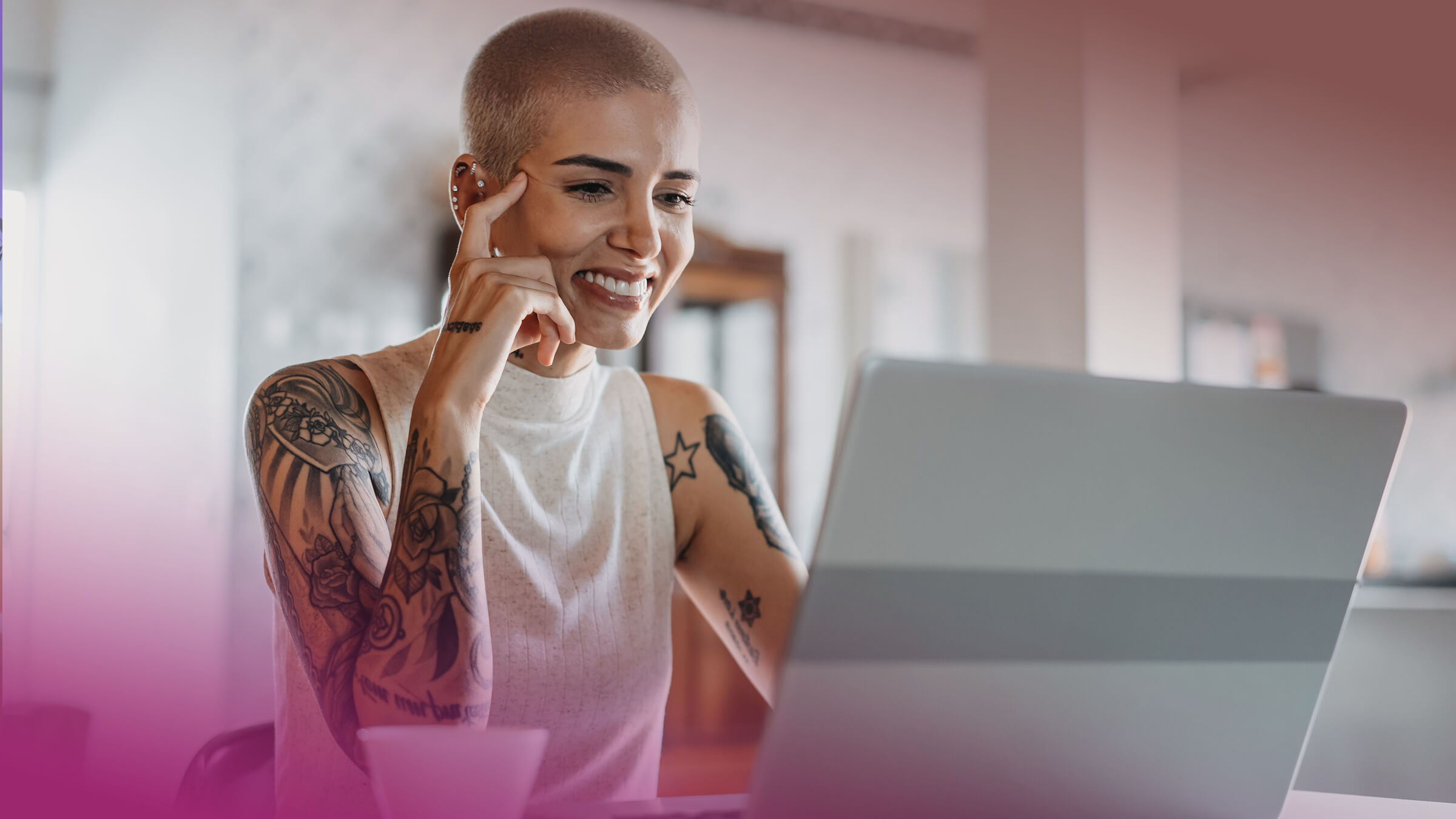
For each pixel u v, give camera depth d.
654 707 1.09
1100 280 2.06
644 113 0.93
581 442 1.07
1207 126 2.92
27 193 4.04
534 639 0.99
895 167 4.65
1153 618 0.59
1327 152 2.78
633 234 0.94
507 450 1.01
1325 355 2.83
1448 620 1.75
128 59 3.27
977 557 0.55
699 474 1.14
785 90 4.47
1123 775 0.61
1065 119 2.11
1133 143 2.11
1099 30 2.09
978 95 4.76
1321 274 2.82
